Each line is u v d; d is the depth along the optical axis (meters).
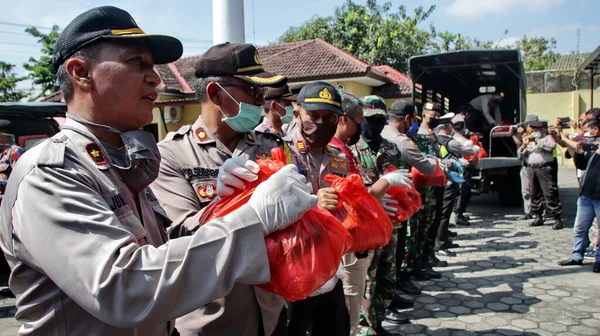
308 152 2.43
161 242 1.34
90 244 0.95
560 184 13.48
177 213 1.69
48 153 1.04
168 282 0.96
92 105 1.15
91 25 1.13
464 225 7.80
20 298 1.07
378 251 3.24
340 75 13.84
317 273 1.30
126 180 1.21
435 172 4.11
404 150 3.73
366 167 3.21
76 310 1.05
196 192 1.75
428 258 5.16
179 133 1.88
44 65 17.89
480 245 6.42
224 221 1.06
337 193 2.12
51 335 1.05
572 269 5.22
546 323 3.78
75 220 0.96
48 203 0.97
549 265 5.40
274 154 1.82
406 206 2.84
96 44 1.12
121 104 1.15
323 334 2.41
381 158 3.35
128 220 1.14
